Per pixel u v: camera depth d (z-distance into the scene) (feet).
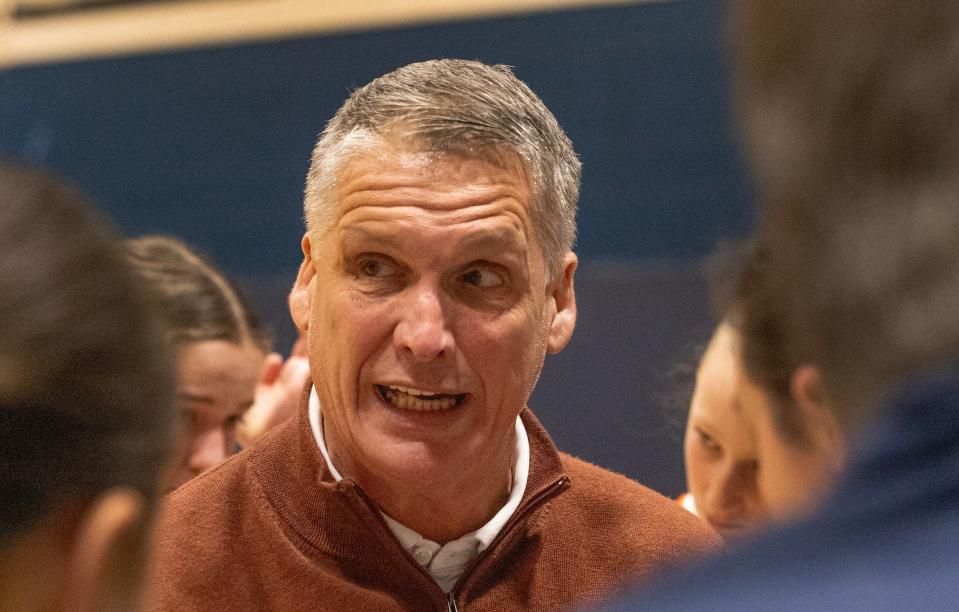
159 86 28.30
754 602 3.53
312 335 10.48
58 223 4.48
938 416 3.57
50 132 29.19
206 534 10.54
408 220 9.64
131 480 4.51
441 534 10.59
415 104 9.84
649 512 11.46
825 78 3.80
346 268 10.03
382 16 26.27
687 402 13.76
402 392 10.14
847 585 3.48
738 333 5.93
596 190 23.70
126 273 4.60
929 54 3.61
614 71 23.70
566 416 18.65
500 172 9.84
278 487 10.59
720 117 23.00
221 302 13.67
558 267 10.61
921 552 3.49
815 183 3.85
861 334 3.77
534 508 10.66
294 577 10.24
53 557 4.44
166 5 28.50
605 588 10.88
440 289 9.86
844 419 3.95
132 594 4.70
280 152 27.45
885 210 3.68
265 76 27.48
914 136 3.63
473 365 9.96
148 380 4.55
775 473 6.24
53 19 29.30
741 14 4.21
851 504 3.66
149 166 28.43
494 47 24.94
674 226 23.04
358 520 10.12
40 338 4.28
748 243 5.54
